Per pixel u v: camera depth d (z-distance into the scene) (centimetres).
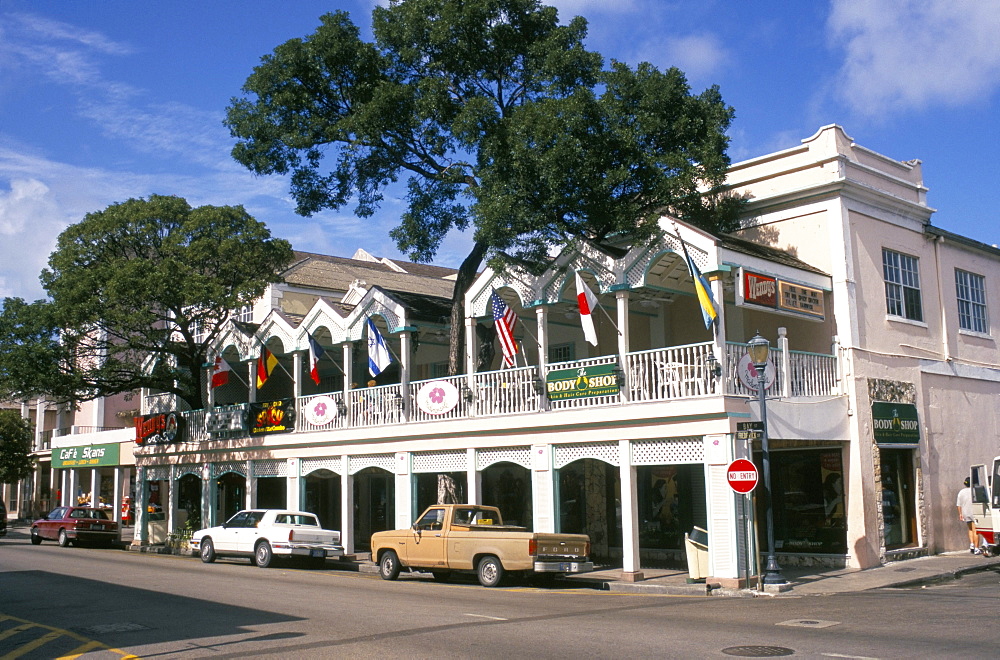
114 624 1311
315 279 3644
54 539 3422
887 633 1133
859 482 2058
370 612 1412
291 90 2453
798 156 2298
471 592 1755
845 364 2125
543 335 2177
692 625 1239
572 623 1270
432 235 2617
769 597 1619
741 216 2389
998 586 1672
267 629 1241
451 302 2895
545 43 2225
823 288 2150
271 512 2505
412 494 2420
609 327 2564
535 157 2038
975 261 2680
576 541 1872
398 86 2294
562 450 2069
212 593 1705
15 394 3034
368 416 2572
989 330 2673
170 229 3062
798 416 1938
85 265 2975
